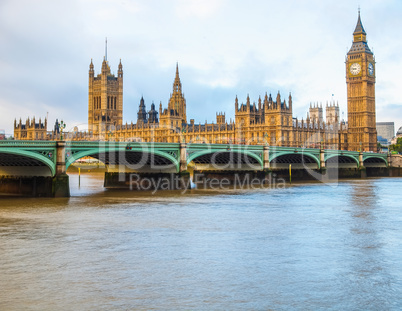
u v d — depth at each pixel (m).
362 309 39.59
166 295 42.22
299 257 54.50
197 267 50.38
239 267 50.44
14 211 84.69
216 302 40.72
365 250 57.91
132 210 88.31
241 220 78.19
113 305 39.94
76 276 47.16
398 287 44.59
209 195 116.88
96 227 70.81
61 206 91.56
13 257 53.69
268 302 40.81
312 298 41.78
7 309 38.97
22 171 108.00
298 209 91.44
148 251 56.72
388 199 109.75
